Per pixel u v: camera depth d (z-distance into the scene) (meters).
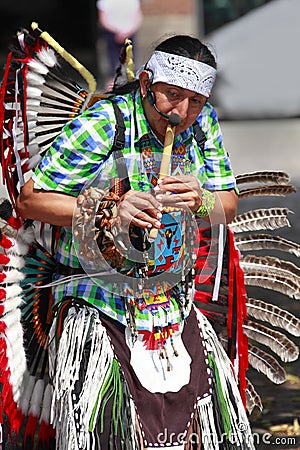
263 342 11.26
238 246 11.28
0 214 10.30
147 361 9.79
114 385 9.54
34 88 10.27
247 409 11.38
